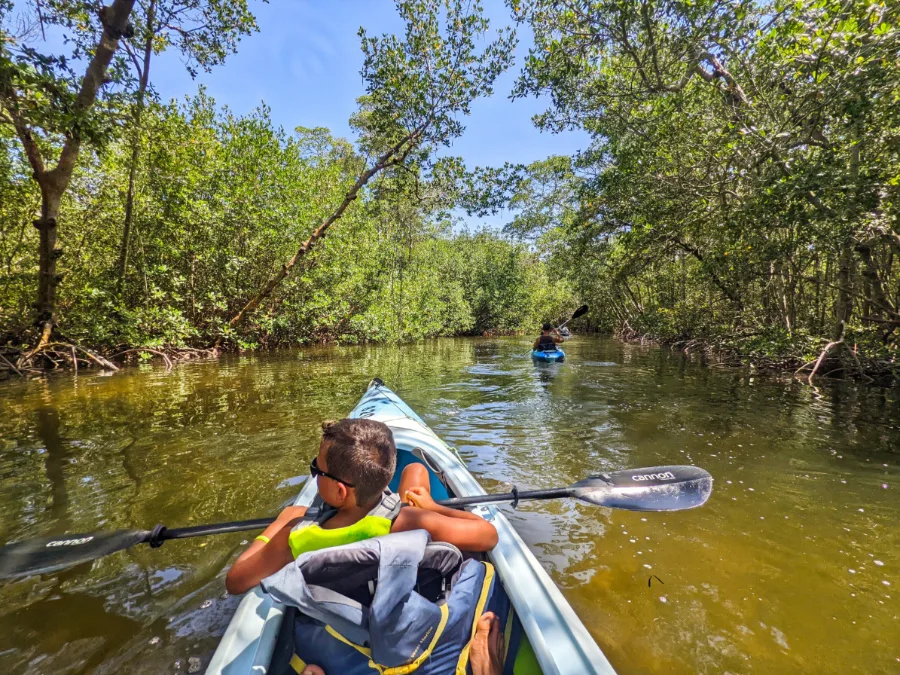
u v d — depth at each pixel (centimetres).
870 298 795
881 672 166
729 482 338
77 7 700
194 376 802
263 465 354
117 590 203
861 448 415
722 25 615
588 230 1062
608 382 789
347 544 130
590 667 123
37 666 162
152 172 998
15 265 1008
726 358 1170
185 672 159
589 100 891
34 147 783
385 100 990
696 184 830
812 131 625
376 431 141
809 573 226
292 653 141
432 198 1101
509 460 381
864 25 512
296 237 1266
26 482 321
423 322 1909
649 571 226
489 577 162
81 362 913
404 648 126
